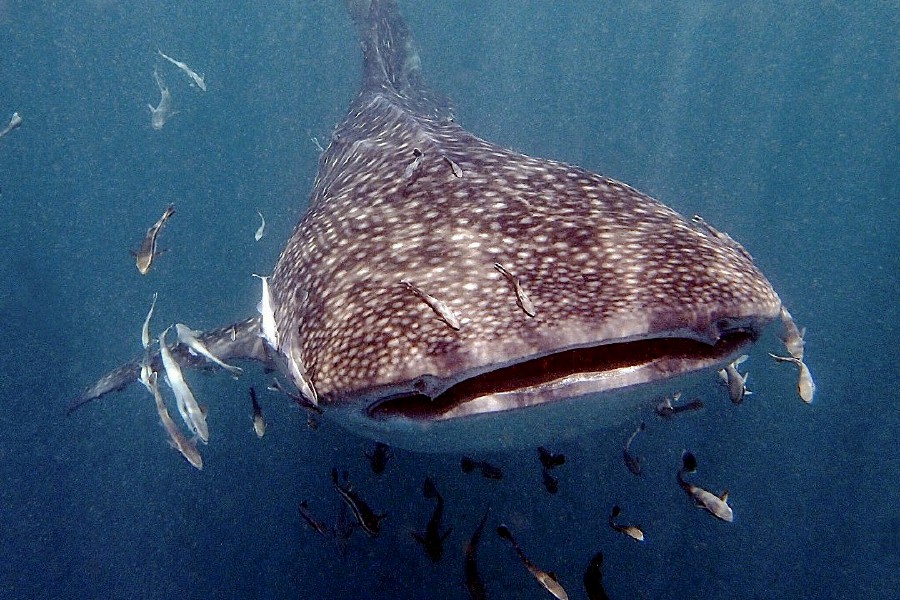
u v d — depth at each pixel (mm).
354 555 8664
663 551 9172
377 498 8609
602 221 3488
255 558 9188
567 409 3002
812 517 10062
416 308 2982
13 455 11492
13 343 13133
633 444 9688
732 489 10328
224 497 9695
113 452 11266
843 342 13453
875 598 9086
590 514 8930
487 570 8258
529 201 3689
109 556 9961
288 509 9359
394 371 2770
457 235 3469
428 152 4461
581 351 2996
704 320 2877
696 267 3141
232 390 10125
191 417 3594
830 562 9469
